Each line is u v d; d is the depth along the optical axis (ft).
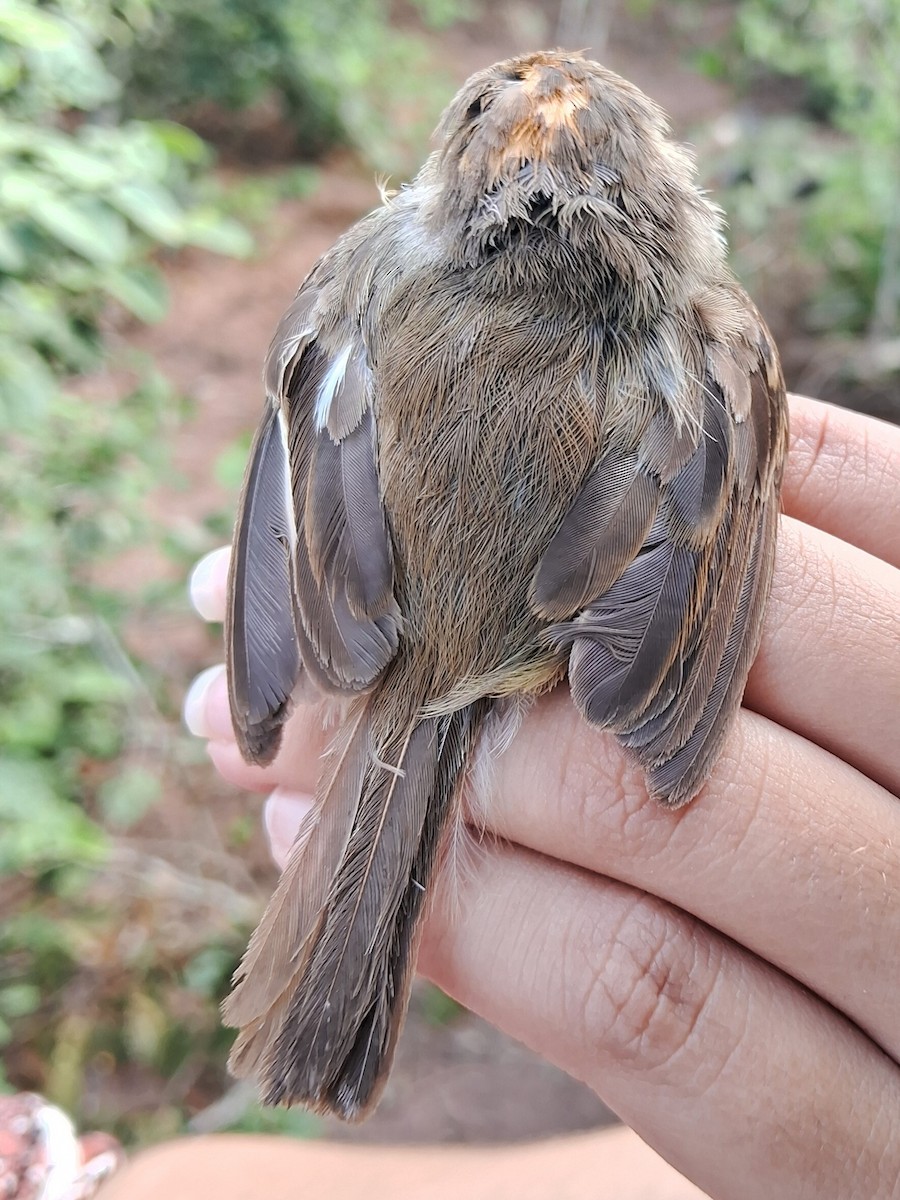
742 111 2.14
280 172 2.26
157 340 1.82
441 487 0.40
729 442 0.42
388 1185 0.47
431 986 1.15
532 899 0.39
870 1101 0.36
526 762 0.39
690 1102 0.37
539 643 0.40
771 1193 0.36
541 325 0.41
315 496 0.41
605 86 0.45
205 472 1.55
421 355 0.41
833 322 1.67
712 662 0.39
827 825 0.37
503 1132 1.02
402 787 0.40
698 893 0.38
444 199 0.44
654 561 0.40
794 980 0.38
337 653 0.40
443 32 3.02
